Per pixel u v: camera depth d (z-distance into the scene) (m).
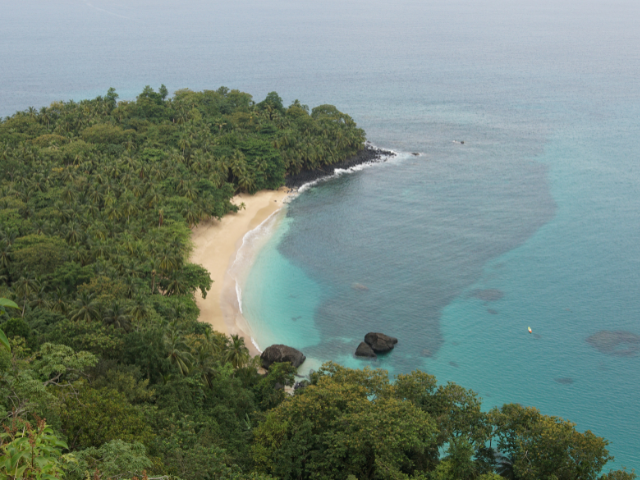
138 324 77.94
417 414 56.72
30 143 166.12
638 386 87.31
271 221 153.50
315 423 59.00
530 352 95.81
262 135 187.38
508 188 179.25
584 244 137.75
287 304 110.94
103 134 168.88
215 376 74.00
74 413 43.81
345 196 174.00
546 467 54.91
